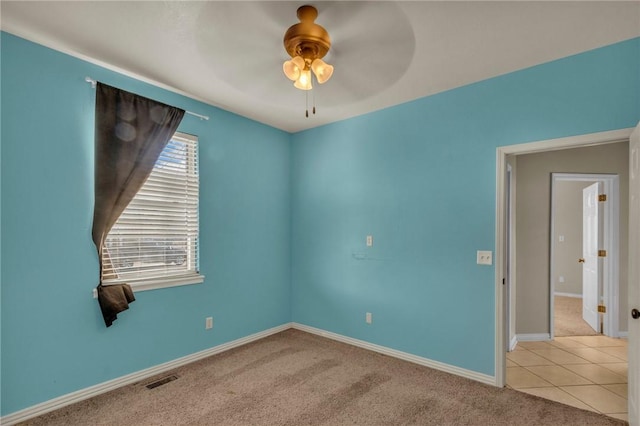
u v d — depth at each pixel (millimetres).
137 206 2752
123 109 2580
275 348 3479
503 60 2443
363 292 3525
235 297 3539
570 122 2381
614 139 2230
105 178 2486
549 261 3824
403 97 3117
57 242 2318
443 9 1856
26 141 2191
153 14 1913
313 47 1921
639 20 1962
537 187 3857
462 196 2873
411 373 2887
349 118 3678
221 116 3400
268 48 2264
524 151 2600
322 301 3908
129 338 2686
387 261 3342
